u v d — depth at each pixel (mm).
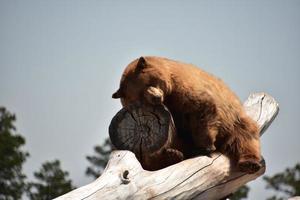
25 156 36969
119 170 12016
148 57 14516
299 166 35031
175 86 13828
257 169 13625
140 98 14055
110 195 11555
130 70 14367
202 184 12938
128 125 13141
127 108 13172
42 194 35281
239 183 13875
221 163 13547
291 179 34906
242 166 13602
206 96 13602
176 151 13164
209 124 13555
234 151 13891
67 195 11250
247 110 16234
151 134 13039
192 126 13742
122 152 12492
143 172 12273
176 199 12414
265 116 16188
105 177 11820
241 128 14047
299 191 34531
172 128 13188
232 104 14117
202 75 14266
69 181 35844
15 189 35688
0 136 37188
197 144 13727
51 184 35531
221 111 13680
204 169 13102
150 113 13070
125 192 11750
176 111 13922
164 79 13828
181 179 12617
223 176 13398
